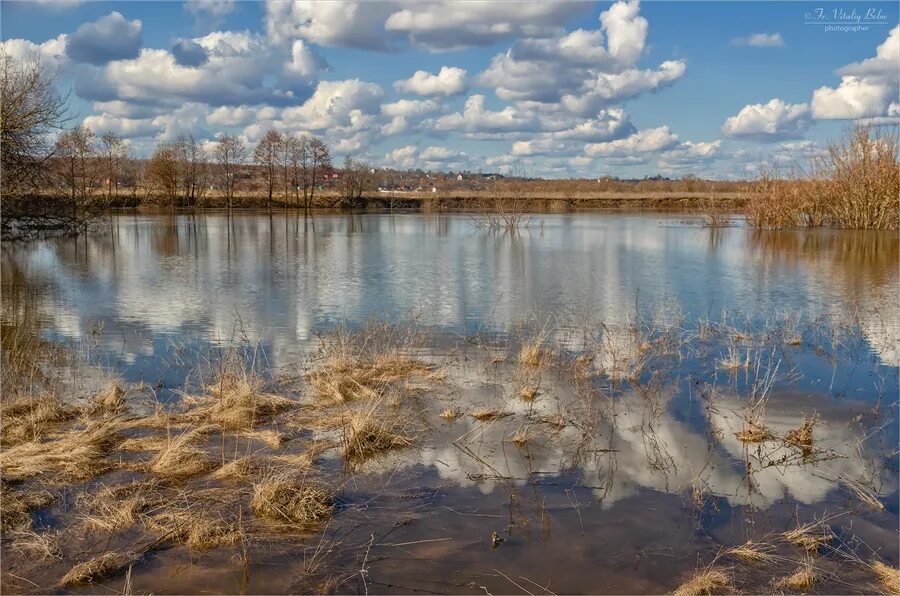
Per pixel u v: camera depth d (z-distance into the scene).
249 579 4.78
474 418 8.00
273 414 8.00
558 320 13.59
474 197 73.94
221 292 17.17
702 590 4.64
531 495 6.07
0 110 26.27
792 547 5.24
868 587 4.73
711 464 6.73
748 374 9.82
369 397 8.62
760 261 23.73
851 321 13.30
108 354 10.85
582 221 50.72
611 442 7.29
